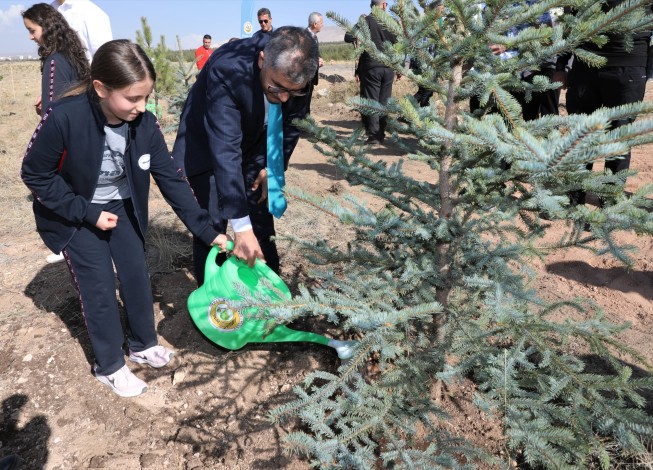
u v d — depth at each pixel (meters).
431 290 1.98
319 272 1.97
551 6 1.52
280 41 1.78
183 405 2.39
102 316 2.28
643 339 2.68
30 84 17.77
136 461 2.10
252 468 2.07
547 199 1.27
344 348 2.48
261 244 2.91
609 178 1.63
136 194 2.16
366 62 6.60
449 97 1.80
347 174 2.11
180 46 7.83
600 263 3.49
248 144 2.51
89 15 4.06
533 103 4.54
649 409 2.21
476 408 2.31
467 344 2.00
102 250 2.22
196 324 2.39
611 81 3.74
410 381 2.00
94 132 1.90
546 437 1.71
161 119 8.27
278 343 2.76
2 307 3.09
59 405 2.38
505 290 1.61
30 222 4.41
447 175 1.95
